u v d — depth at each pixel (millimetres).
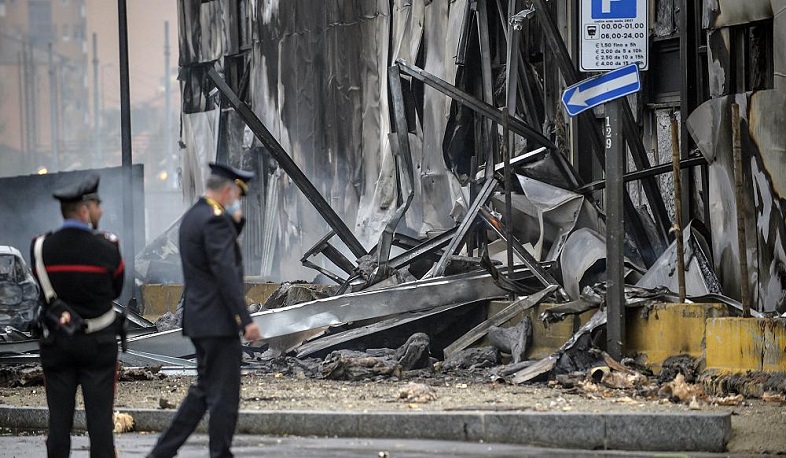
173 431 24094
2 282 62125
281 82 86375
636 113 54156
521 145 61312
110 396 24219
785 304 41031
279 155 58312
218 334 23672
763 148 42594
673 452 27688
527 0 57906
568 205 49344
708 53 47469
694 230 44562
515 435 29094
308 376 42812
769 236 42312
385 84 72688
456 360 43312
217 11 95875
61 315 23594
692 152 50312
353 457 26938
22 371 43438
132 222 80750
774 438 27984
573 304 41719
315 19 81250
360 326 48875
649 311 39625
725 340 36250
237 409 23984
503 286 46438
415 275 54562
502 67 63500
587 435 28375
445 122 65250
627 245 49750
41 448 30062
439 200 65875
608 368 36750
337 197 78438
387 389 37531
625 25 38125
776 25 42844
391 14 72625
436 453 27484
